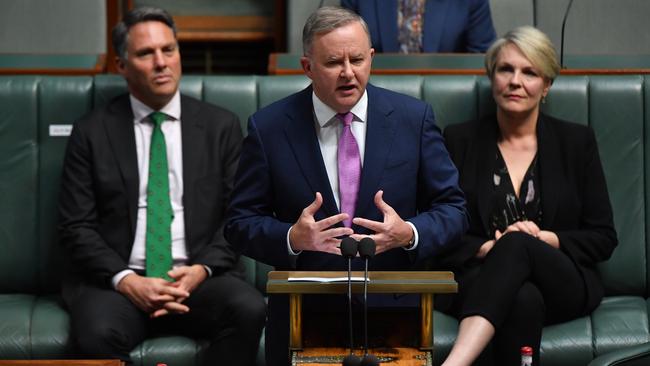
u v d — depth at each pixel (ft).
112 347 37.42
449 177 31.99
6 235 43.52
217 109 42.83
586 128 42.14
